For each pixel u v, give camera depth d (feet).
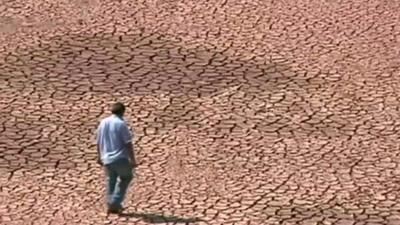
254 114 138.62
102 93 143.13
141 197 118.73
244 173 124.67
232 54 154.10
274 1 171.01
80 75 147.64
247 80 147.13
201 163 126.82
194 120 136.87
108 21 163.12
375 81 147.84
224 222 113.29
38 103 140.46
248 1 170.81
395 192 120.67
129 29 160.56
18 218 113.60
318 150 130.31
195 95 143.02
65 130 134.21
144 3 169.37
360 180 123.34
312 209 116.78
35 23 162.50
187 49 155.33
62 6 168.25
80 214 114.62
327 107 140.77
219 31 160.56
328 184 122.42
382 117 138.62
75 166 125.90
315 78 148.25
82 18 164.04
